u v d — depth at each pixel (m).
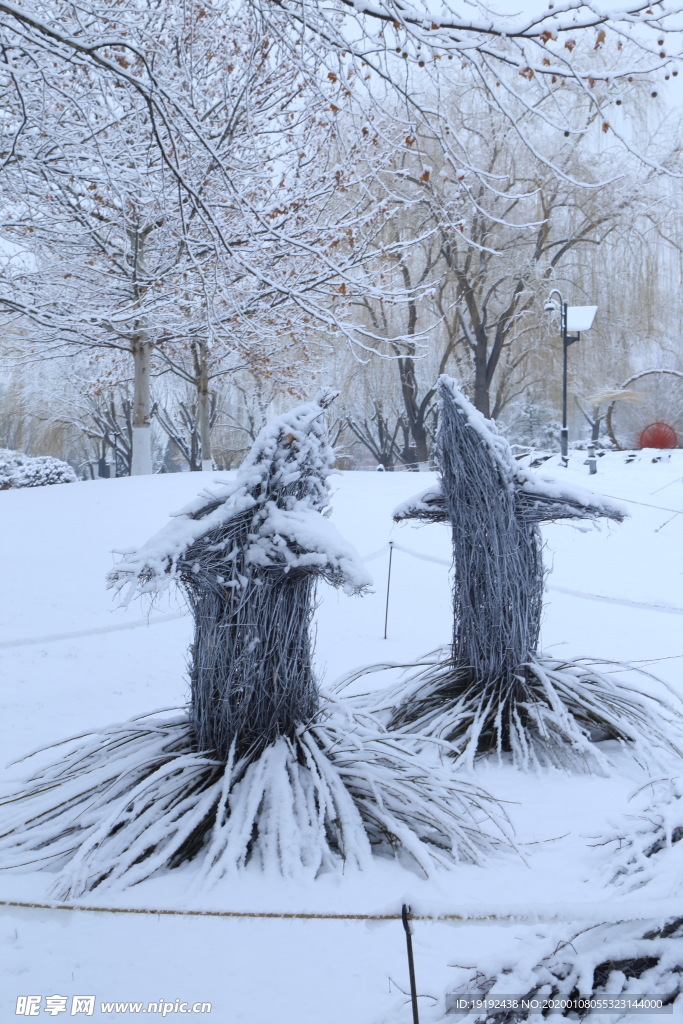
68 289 19.81
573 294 31.22
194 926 3.45
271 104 15.64
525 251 30.20
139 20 12.23
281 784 4.18
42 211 15.12
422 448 34.44
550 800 4.82
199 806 4.08
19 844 4.07
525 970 2.48
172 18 12.84
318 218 17.31
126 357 28.00
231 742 4.43
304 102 15.45
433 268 29.89
